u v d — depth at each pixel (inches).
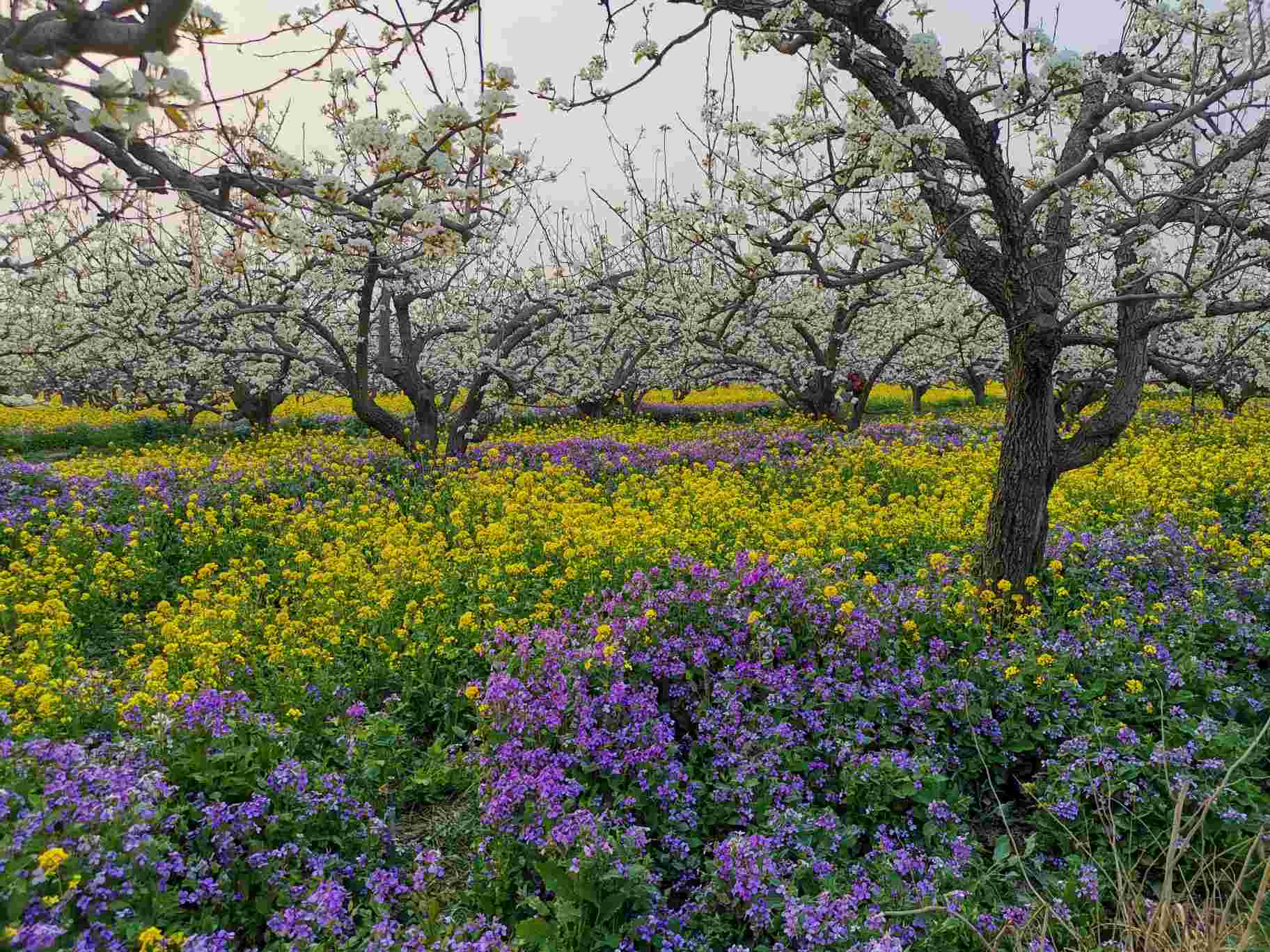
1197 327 504.1
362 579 313.9
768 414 1077.8
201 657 234.2
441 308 764.6
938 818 178.2
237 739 184.7
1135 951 134.0
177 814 153.1
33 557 385.4
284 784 168.1
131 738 184.1
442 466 564.7
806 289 672.4
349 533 408.2
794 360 851.4
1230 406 790.5
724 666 221.6
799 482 535.8
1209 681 211.6
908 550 360.8
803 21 221.5
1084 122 271.9
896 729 202.7
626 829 167.6
